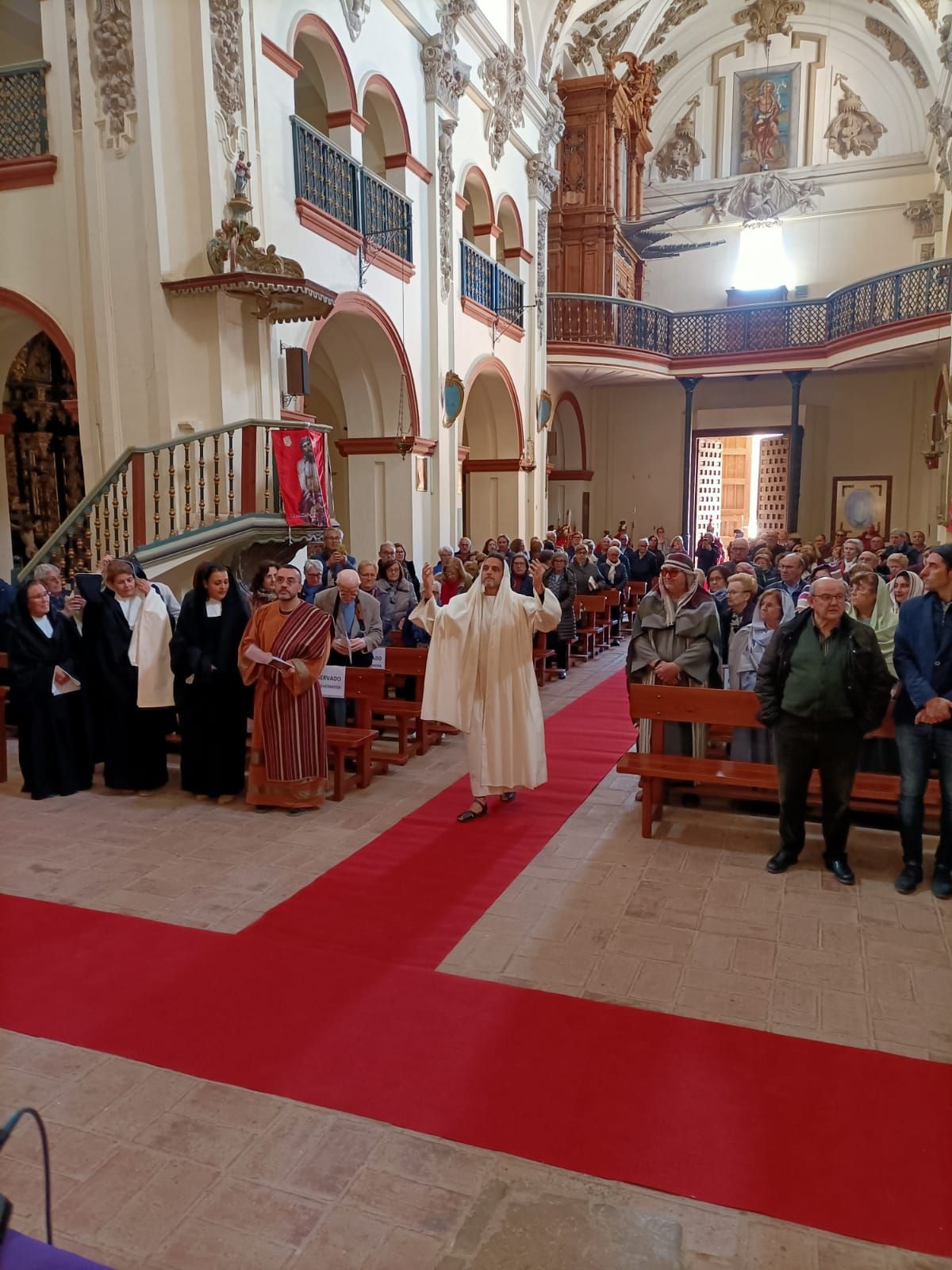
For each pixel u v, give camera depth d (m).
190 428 8.98
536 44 17.31
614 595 13.62
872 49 22.03
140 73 8.66
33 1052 3.38
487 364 16.00
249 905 4.62
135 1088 3.16
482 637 5.86
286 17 9.87
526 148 17.55
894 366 21.11
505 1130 2.93
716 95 23.77
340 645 6.99
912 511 21.66
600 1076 3.19
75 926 4.39
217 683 6.13
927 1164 2.74
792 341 20.58
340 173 11.02
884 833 5.69
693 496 23.02
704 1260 2.42
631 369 20.59
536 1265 2.41
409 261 12.84
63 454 13.33
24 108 9.43
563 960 4.05
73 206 9.23
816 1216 2.55
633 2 20.17
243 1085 3.17
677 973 3.92
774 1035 3.44
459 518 14.69
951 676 4.44
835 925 4.38
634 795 6.49
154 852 5.37
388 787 6.70
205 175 8.85
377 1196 2.66
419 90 13.08
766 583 8.91
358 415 13.30
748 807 6.22
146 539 8.83
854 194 22.72
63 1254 1.47
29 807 6.26
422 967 3.98
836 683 4.66
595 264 21.03
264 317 9.20
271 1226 2.55
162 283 8.79
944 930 4.32
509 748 5.90
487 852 5.35
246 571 9.32
